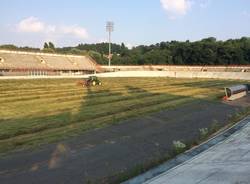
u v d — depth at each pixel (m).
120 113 33.66
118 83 78.38
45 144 21.88
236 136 23.72
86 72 125.75
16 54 110.88
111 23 139.25
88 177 16.25
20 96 48.59
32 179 16.00
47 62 115.81
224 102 43.31
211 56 161.50
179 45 173.50
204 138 23.61
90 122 28.92
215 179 15.11
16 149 20.73
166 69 144.00
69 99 45.22
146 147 21.69
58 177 16.27
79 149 20.91
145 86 69.44
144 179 15.91
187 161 18.45
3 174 16.59
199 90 60.56
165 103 41.16
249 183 14.30
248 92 54.81
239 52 157.00
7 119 30.41
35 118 30.80
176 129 26.95
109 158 19.27
